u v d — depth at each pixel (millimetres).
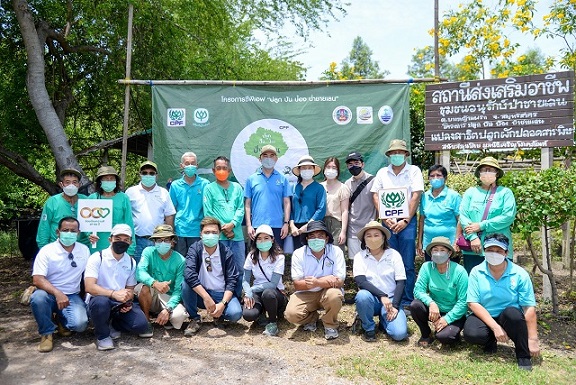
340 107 7453
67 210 5918
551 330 5902
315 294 5676
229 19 11641
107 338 5152
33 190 14234
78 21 9602
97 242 5898
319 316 6270
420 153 9812
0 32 9633
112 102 11008
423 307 5297
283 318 6199
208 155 7449
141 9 8906
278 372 4590
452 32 10703
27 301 6051
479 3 10539
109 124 11531
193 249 5781
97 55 10359
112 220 5883
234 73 11969
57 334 5551
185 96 7480
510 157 9906
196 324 5703
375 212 6621
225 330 5797
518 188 5891
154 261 5691
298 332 5770
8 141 9352
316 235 5586
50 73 10258
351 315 6371
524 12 9969
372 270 5668
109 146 11492
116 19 9609
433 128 7012
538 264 6359
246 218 6531
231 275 5801
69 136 11562
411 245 6223
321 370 4664
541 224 5957
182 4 9930
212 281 5797
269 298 5574
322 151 7461
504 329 4953
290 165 7465
